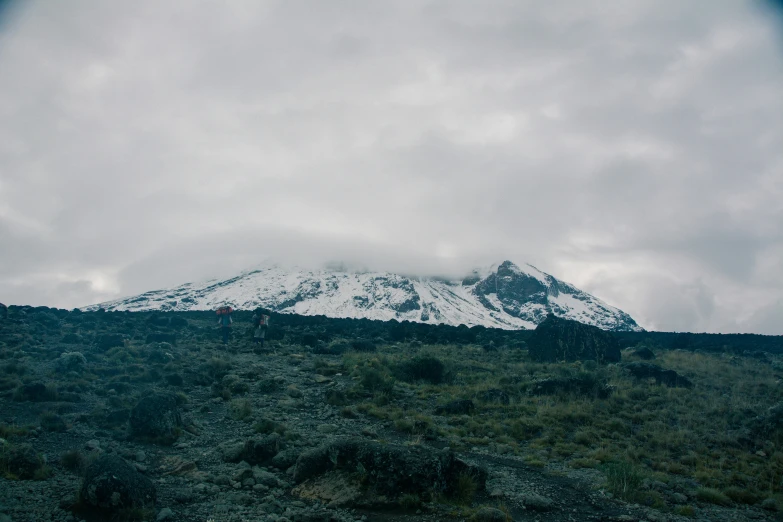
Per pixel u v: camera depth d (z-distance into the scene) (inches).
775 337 2089.1
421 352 1321.4
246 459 557.0
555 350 1366.9
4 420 609.6
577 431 759.1
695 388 1043.9
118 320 1583.4
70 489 441.7
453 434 724.0
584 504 509.7
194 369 964.6
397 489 474.0
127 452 536.7
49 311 1724.9
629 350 1604.3
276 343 1425.9
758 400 967.0
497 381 1037.2
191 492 463.5
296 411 792.9
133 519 400.2
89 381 823.1
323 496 474.3
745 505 549.0
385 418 783.1
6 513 386.6
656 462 657.6
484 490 518.9
